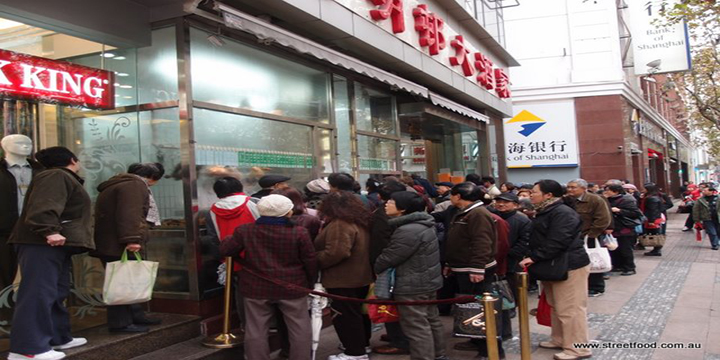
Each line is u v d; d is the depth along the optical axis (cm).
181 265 556
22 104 511
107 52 587
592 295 804
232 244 462
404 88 848
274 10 621
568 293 515
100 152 574
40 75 521
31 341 399
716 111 1861
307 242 464
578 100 2188
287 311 458
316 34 715
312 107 782
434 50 977
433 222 488
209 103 589
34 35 528
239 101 642
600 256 682
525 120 2238
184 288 553
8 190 475
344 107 870
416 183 839
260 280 456
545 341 575
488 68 1299
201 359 472
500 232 572
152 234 571
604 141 2156
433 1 1054
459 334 504
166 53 569
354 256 501
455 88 1083
